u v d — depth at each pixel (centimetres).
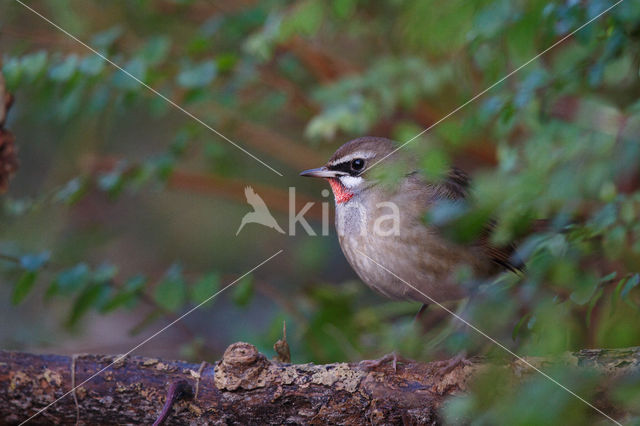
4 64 1002
